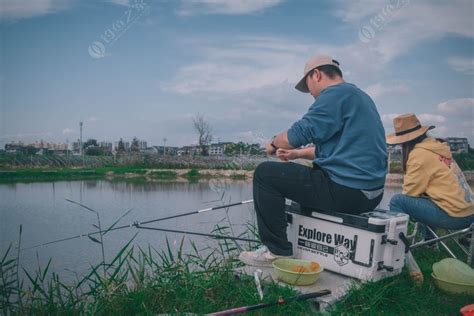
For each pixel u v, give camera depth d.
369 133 3.14
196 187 13.20
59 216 8.00
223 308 2.94
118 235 6.29
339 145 3.16
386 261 3.08
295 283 3.04
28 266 4.63
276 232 3.34
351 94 3.17
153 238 5.98
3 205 9.28
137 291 3.11
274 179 3.25
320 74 3.35
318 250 3.33
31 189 12.82
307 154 3.79
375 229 3.00
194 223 6.43
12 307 3.16
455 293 3.20
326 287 3.03
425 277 3.45
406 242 3.15
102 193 11.37
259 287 3.01
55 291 3.45
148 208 8.51
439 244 4.45
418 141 3.95
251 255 3.44
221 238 3.98
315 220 3.33
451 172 3.79
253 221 4.97
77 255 5.11
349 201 3.14
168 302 3.03
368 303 2.89
